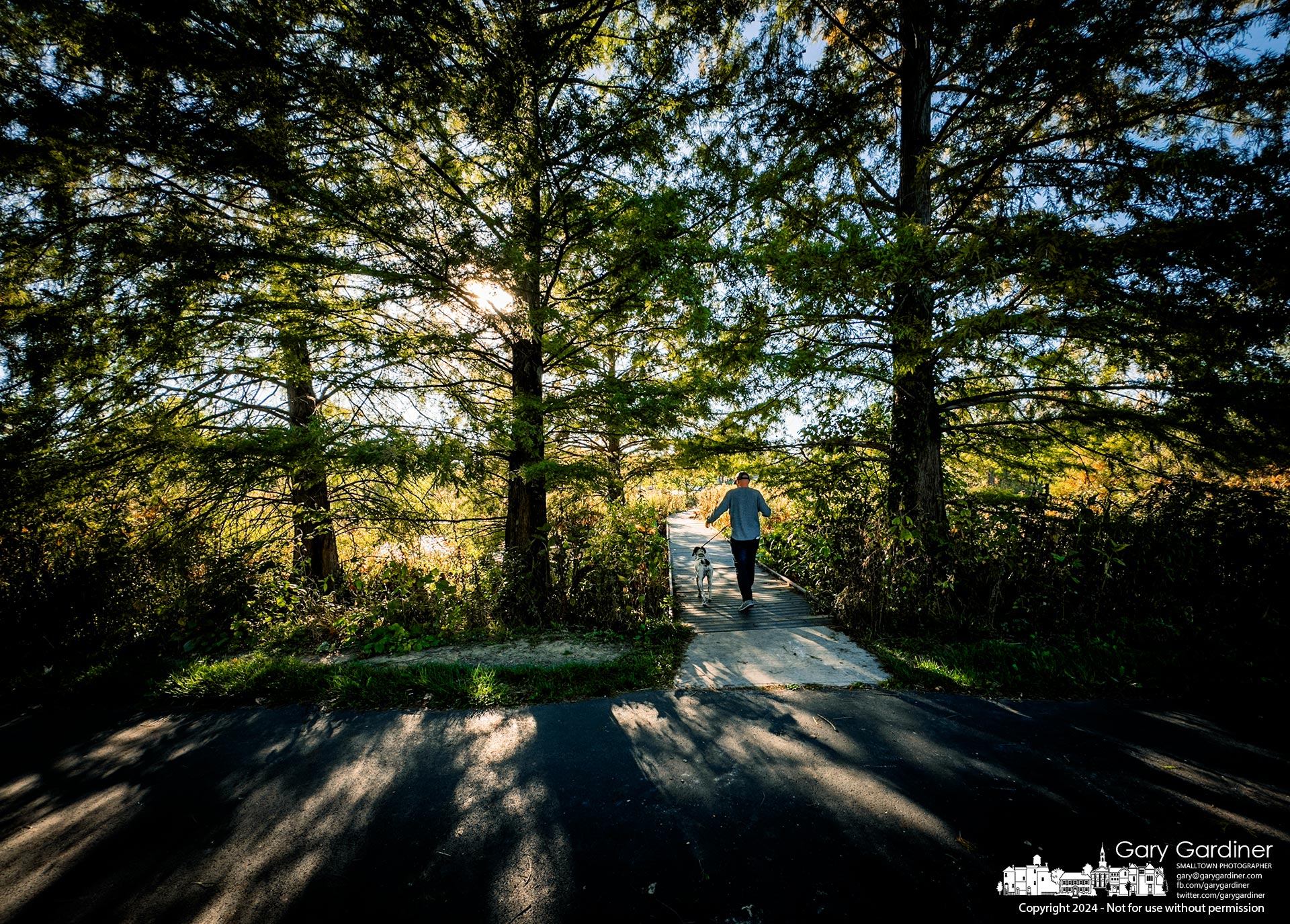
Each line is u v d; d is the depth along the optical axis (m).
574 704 4.02
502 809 2.65
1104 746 3.17
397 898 2.06
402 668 4.70
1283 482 5.91
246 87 4.15
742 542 6.69
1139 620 5.10
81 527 6.39
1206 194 4.41
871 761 3.03
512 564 6.54
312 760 3.21
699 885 2.09
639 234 5.61
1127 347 5.20
